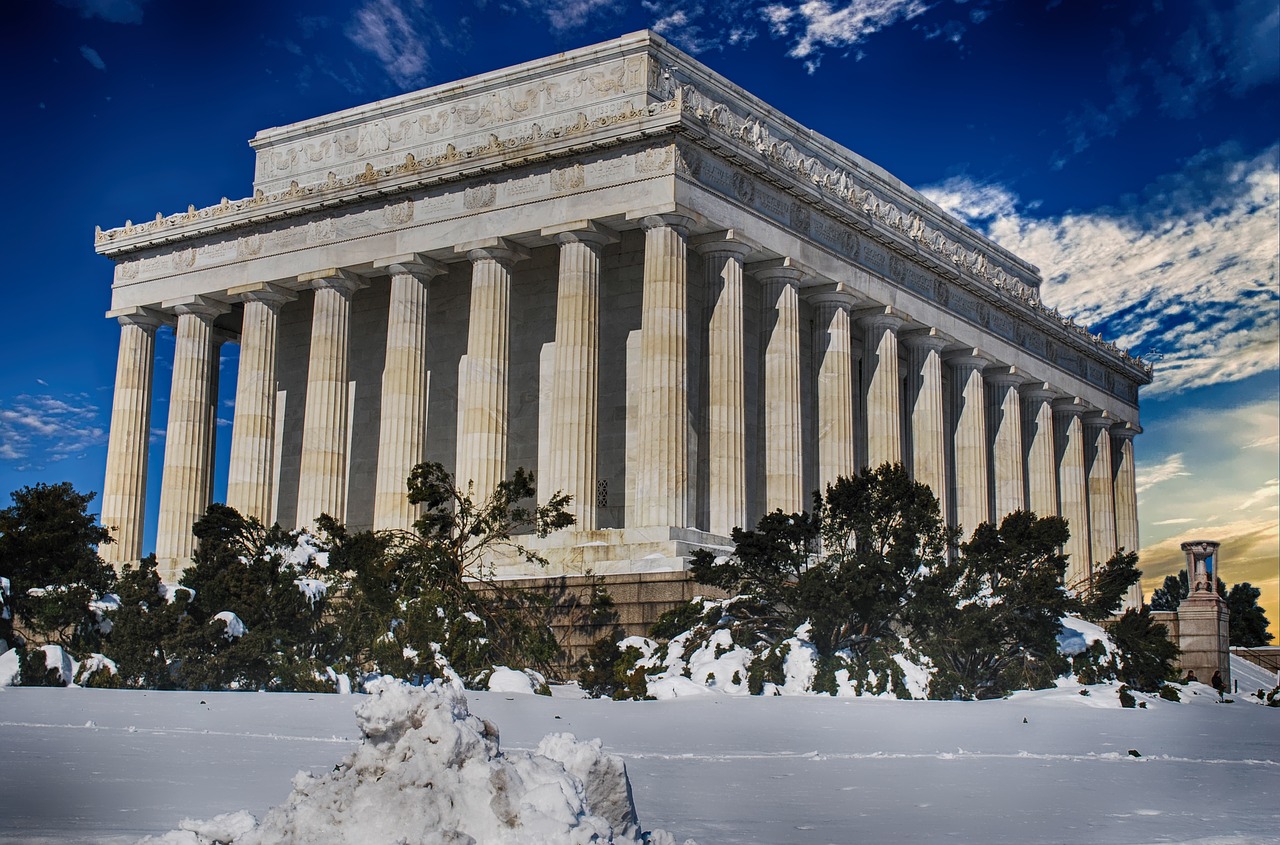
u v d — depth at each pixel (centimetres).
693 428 7175
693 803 1998
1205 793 2222
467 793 1221
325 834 1208
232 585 4956
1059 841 1658
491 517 5812
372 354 8169
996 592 5459
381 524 7088
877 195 8750
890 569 5081
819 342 7588
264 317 7825
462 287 7819
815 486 7794
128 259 8338
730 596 5556
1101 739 3441
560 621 5925
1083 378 10356
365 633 5053
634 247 7319
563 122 7438
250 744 2673
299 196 7550
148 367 8369
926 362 8431
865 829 1750
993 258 10056
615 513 7150
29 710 3425
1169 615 7544
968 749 3039
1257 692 6844
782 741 3120
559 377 6681
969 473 8744
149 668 4719
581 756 1370
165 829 1579
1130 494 11306
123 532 8100
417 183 7156
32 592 5328
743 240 6812
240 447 7700
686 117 6378
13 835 1504
